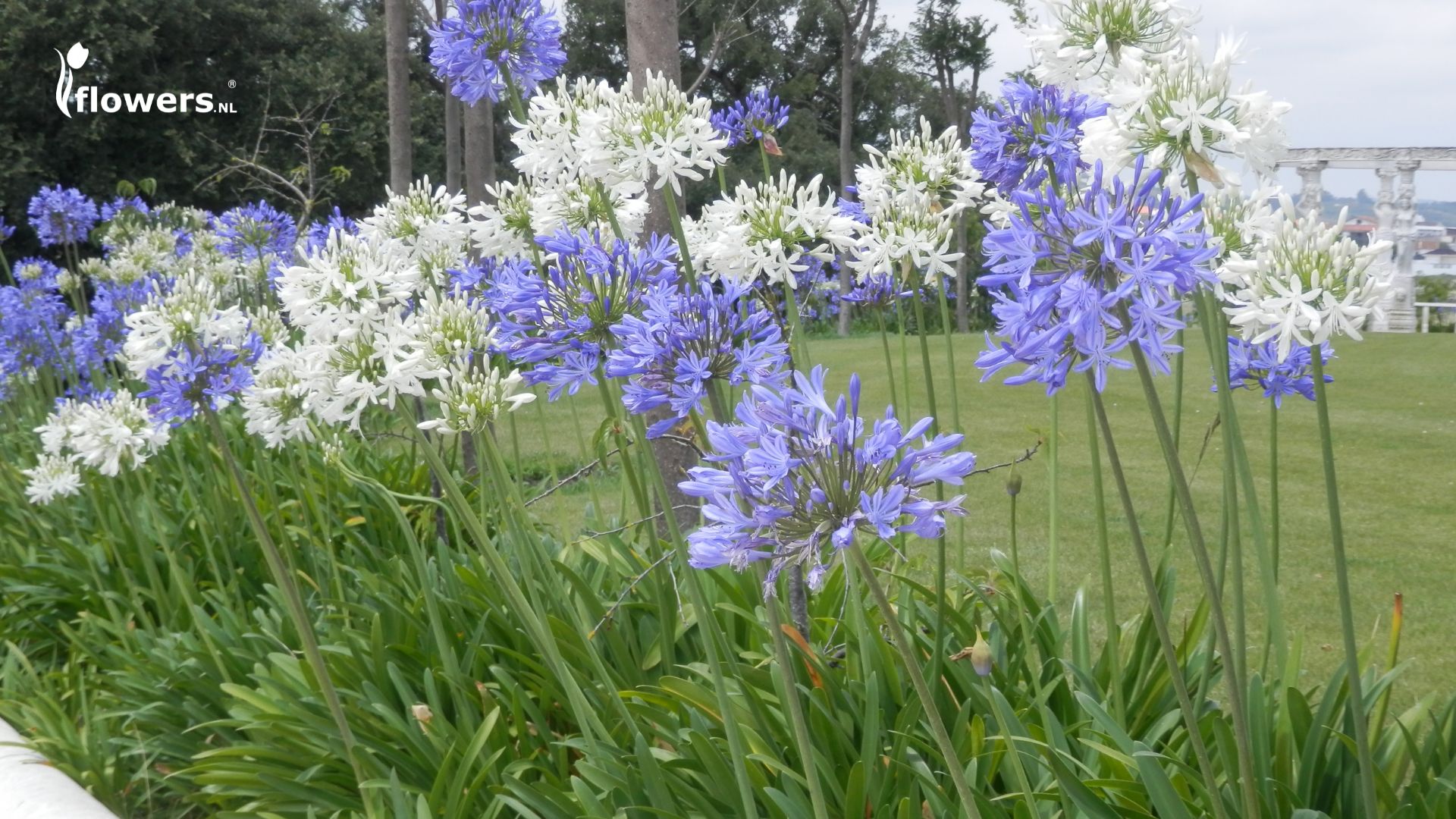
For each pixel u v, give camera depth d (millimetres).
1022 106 2629
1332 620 5012
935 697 3084
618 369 2371
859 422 1723
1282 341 1924
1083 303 1664
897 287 3641
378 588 4352
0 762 3256
